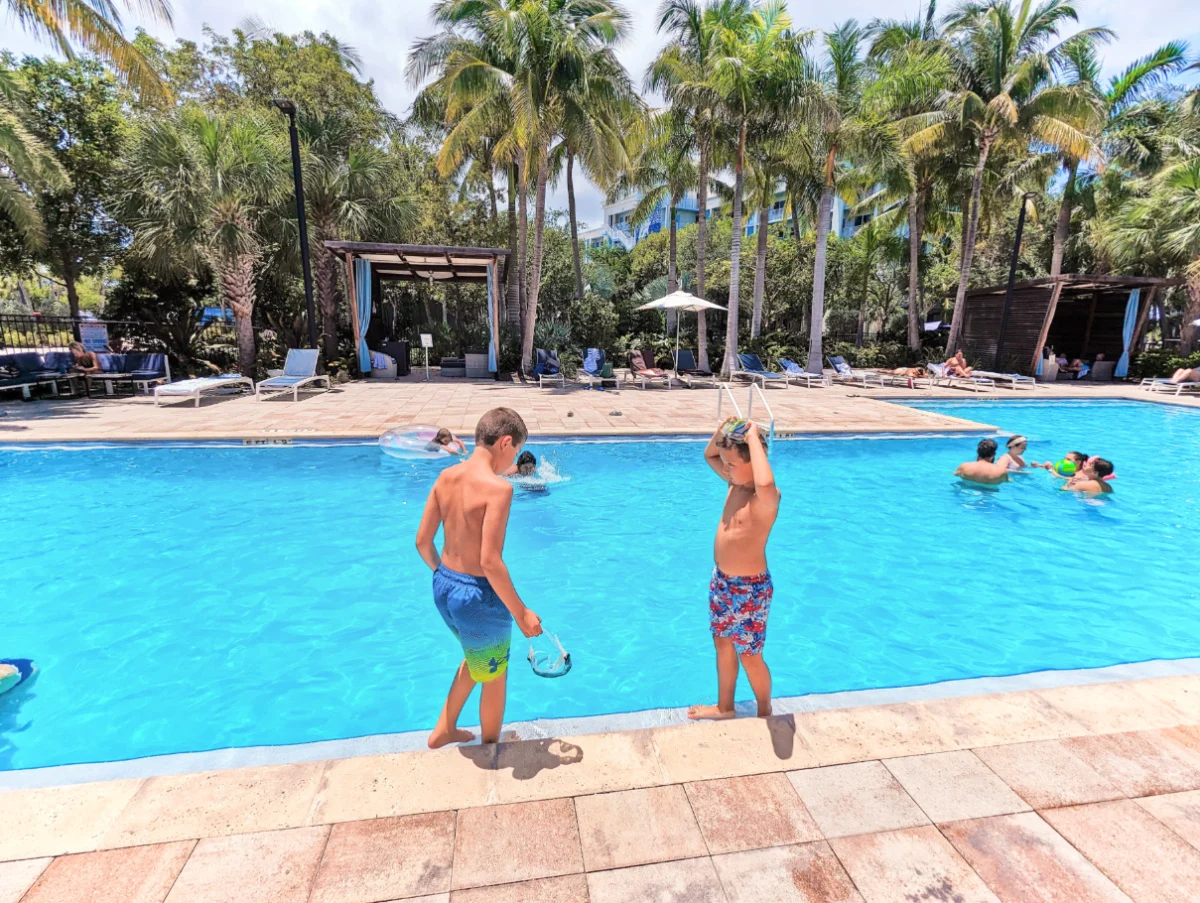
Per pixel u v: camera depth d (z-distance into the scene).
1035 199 27.62
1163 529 6.91
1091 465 8.17
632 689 3.93
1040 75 19.89
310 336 16.30
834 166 21.02
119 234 18.67
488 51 16.72
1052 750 2.64
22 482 7.89
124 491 7.58
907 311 31.80
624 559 6.01
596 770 2.49
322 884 1.94
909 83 20.38
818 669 4.17
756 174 21.78
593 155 17.16
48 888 1.89
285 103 14.63
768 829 2.21
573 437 10.59
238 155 15.20
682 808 2.30
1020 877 2.03
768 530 2.79
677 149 21.86
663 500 7.72
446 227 26.73
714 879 2.01
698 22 18.59
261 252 17.86
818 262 20.88
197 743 3.35
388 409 12.48
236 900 1.88
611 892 1.95
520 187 20.34
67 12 10.52
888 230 26.73
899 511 7.50
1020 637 4.62
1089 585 5.52
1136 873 2.04
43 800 2.25
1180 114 22.34
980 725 2.80
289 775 2.42
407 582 5.35
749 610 2.84
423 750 2.60
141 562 5.67
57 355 14.54
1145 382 20.50
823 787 2.42
